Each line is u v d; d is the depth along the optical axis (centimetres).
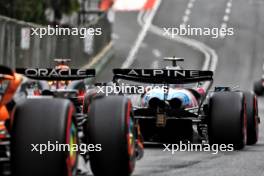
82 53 13750
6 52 8362
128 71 3919
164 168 3241
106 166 2458
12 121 2194
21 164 2164
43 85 4444
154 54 17325
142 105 4119
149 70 3934
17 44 8781
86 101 3672
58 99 2225
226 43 18162
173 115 4009
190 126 4112
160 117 3953
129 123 2494
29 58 9394
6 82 2338
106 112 2461
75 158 2286
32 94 4388
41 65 10031
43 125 2169
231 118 3866
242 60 16150
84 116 2881
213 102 3909
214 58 16312
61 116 2178
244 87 12850
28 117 2181
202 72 3944
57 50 11138
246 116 4219
